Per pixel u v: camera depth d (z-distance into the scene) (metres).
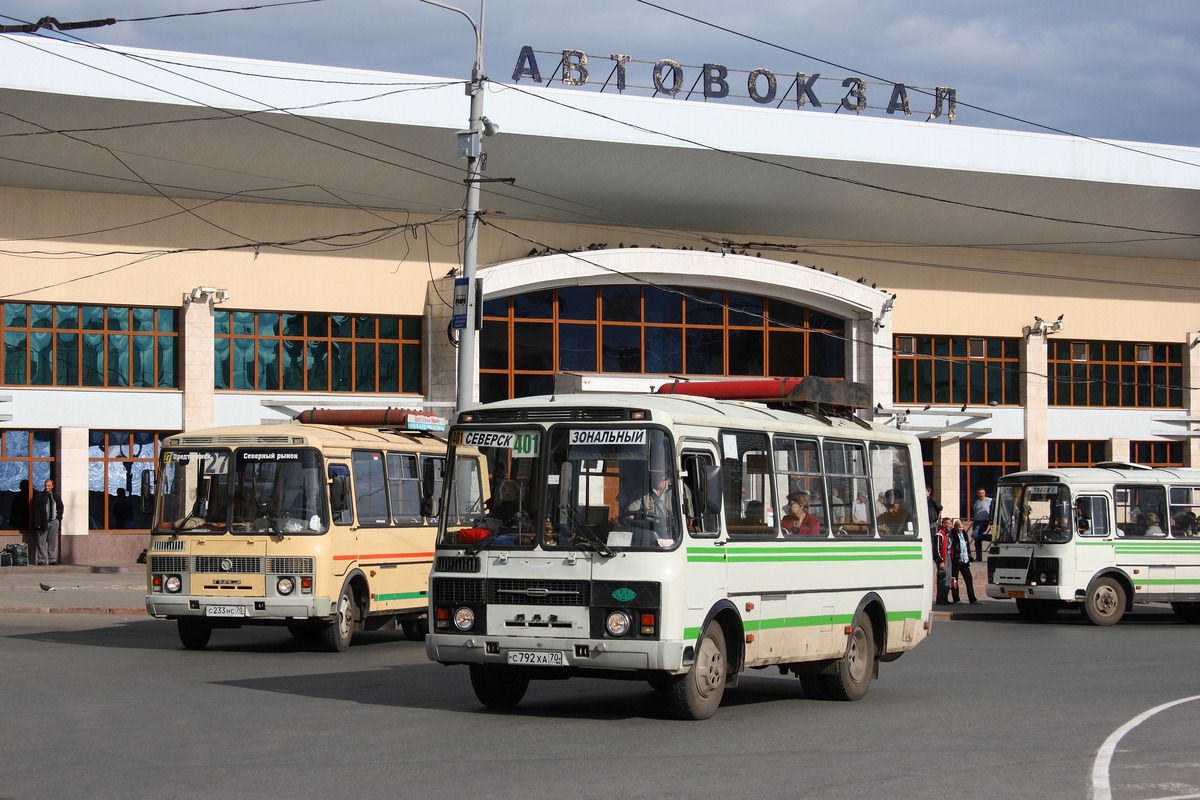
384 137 36.81
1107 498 28.11
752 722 12.95
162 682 15.30
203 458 19.39
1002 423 47.72
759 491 13.86
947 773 10.28
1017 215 44.97
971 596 31.95
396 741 11.27
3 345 36.56
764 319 44.00
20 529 36.72
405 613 21.23
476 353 39.75
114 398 37.44
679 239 43.56
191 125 35.09
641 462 12.48
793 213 43.25
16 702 13.50
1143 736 12.34
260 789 9.21
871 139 41.69
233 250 38.56
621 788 9.42
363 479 20.25
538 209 41.09
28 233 36.59
